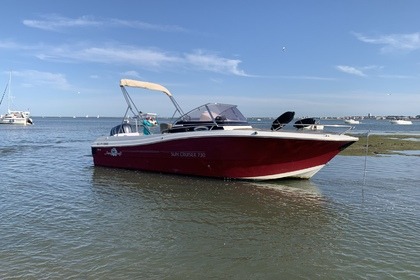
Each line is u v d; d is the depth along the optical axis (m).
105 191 10.20
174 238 6.47
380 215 8.04
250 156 11.13
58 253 5.71
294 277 5.05
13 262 5.36
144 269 5.20
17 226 6.98
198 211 8.20
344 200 9.38
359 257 5.73
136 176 12.63
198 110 12.65
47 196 9.52
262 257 5.71
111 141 14.28
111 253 5.74
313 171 11.65
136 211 8.16
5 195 9.55
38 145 26.91
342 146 11.12
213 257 5.68
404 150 23.34
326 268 5.34
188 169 12.38
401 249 6.05
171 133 12.55
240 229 7.02
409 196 9.88
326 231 6.95
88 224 7.18
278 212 8.20
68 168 14.58
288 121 11.89
